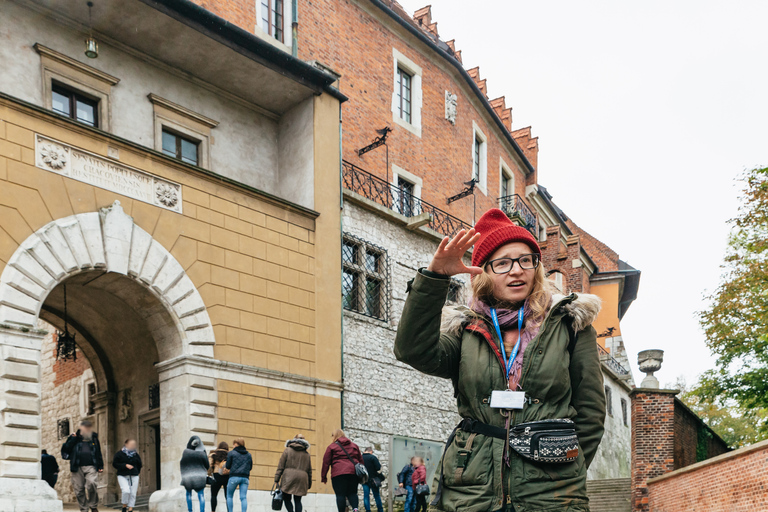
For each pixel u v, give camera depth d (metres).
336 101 20.00
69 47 15.77
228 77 18.27
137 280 14.88
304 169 19.11
